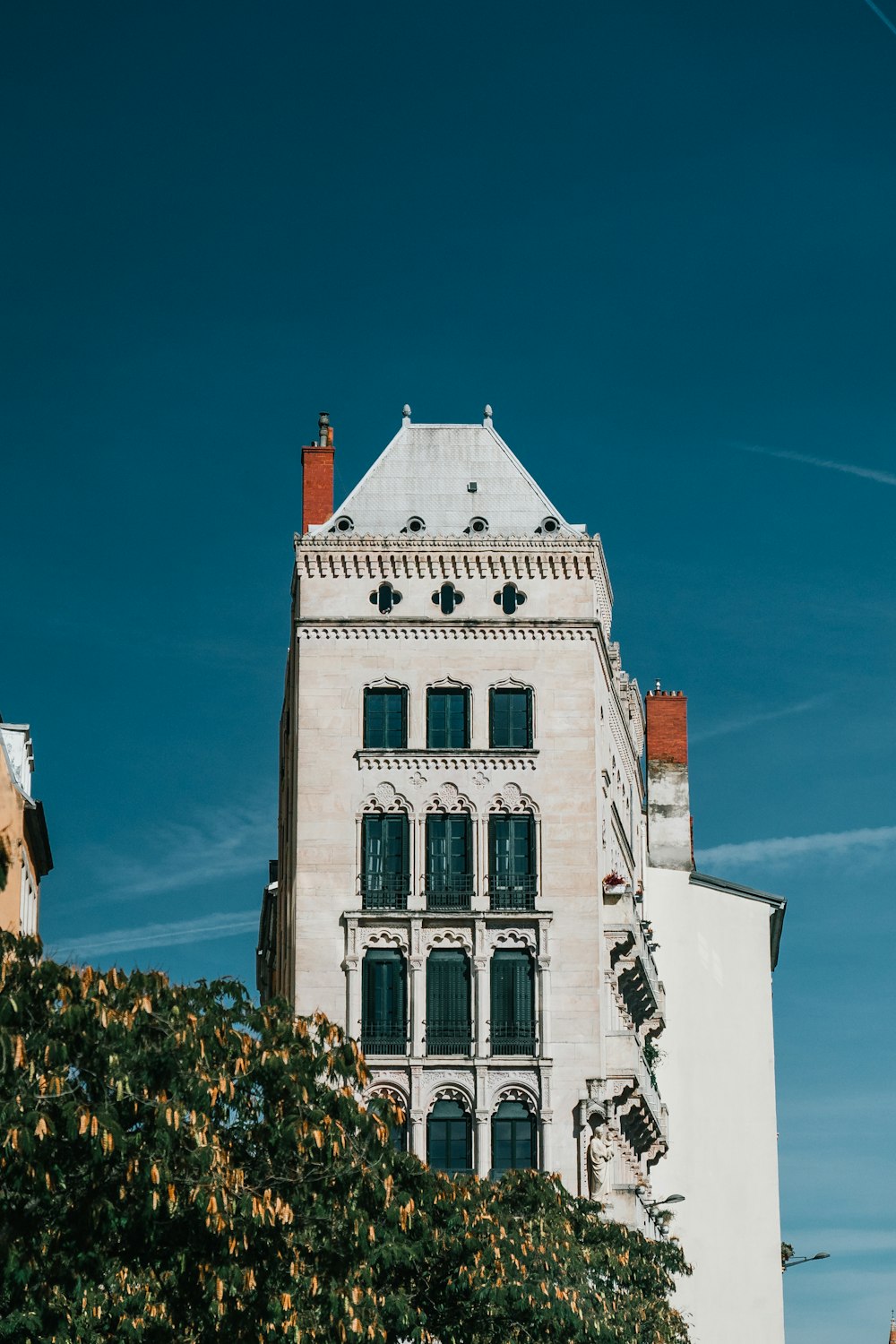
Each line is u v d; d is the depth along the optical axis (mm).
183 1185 50094
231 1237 50875
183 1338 52812
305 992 87875
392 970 88250
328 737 90188
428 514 93438
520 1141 86938
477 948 88188
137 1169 49000
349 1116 54438
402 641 91125
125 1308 51062
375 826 89625
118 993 50344
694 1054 110250
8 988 49125
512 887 88938
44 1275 49875
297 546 91812
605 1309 69438
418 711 90562
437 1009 87875
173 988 52094
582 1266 69062
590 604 91500
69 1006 48969
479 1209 62531
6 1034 47281
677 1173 108312
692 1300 106750
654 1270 76562
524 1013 88062
